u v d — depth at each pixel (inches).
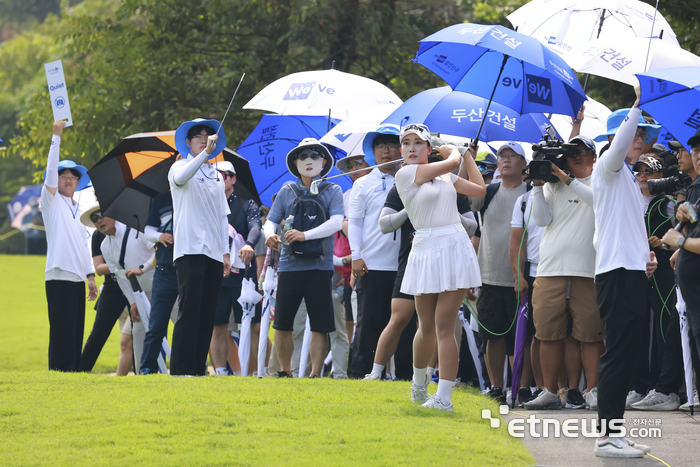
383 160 1068.5
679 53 1034.1
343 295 1206.3
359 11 2222.0
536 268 961.5
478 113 1117.7
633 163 907.4
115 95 2304.4
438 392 765.3
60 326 1130.0
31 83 7672.2
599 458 621.9
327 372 1320.1
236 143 2234.3
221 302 1181.7
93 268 1258.0
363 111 1255.5
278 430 671.1
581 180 869.2
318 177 1039.6
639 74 669.9
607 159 655.1
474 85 1050.1
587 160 864.9
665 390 890.7
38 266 5260.8
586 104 1259.2
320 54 2204.7
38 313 3528.5
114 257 1218.0
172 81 2233.0
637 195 666.2
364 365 1048.8
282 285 1015.6
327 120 1440.7
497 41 904.9
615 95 2055.9
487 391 967.6
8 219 7588.6
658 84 658.8
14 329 3024.1
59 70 1110.4
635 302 641.0
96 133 2377.0
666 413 852.6
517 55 892.0
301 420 708.7
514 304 965.8
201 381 897.5
